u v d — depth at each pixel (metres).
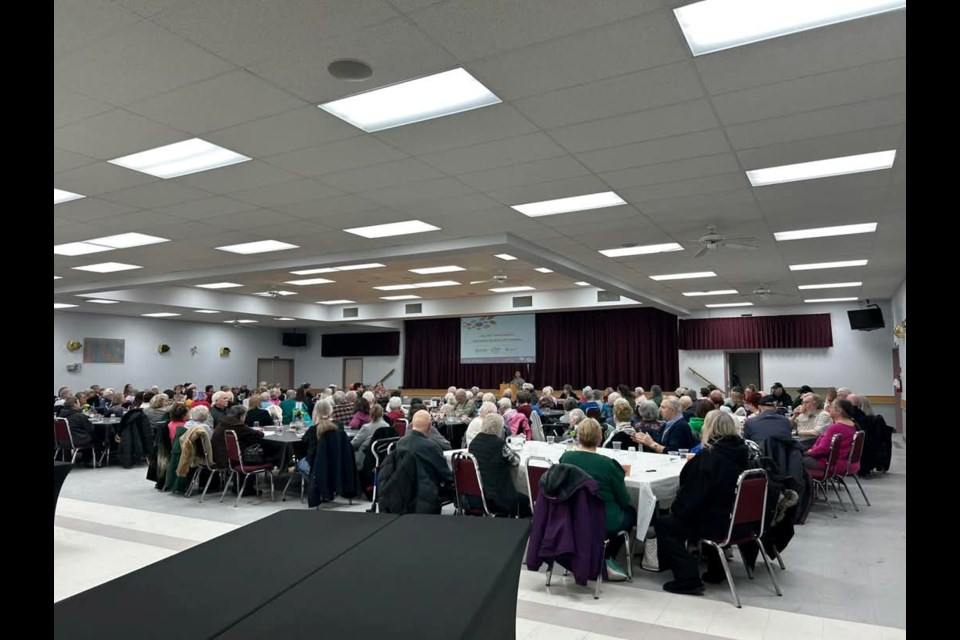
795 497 3.73
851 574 3.97
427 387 16.94
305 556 1.42
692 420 6.13
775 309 13.54
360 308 15.85
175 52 2.95
